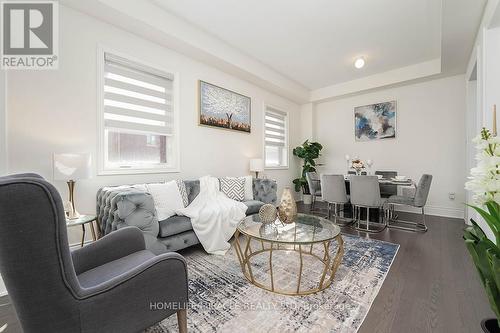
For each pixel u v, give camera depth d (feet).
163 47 9.86
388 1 8.28
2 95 6.05
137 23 8.23
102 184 8.14
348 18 9.27
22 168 6.58
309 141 18.80
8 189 2.36
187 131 10.87
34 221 2.51
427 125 14.03
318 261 7.36
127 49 8.73
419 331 4.31
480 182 2.67
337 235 5.82
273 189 12.03
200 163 11.48
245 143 14.10
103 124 8.14
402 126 14.89
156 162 10.16
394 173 13.73
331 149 18.20
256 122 14.88
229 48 11.49
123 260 4.46
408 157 14.70
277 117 17.12
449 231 10.58
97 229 7.72
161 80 10.02
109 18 7.96
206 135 11.76
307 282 6.06
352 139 17.07
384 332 4.28
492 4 6.71
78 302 2.88
